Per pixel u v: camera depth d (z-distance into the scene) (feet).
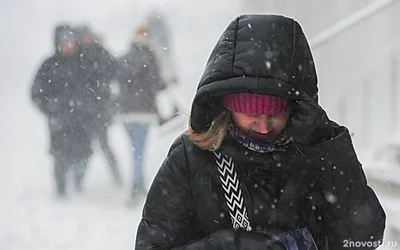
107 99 79.82
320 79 80.53
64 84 79.71
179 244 22.89
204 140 21.81
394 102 70.90
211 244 21.79
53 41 80.38
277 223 22.16
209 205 22.34
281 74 20.56
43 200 79.30
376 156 58.23
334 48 78.84
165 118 79.51
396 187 51.16
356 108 75.15
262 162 21.62
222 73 20.89
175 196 22.61
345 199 21.62
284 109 21.11
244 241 21.54
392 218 47.73
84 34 79.61
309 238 22.17
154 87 78.54
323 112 20.85
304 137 20.85
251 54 20.66
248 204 22.06
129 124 77.82
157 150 91.30
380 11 64.54
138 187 77.41
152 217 22.98
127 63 78.07
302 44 21.18
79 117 80.43
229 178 22.06
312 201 22.26
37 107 80.74
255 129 21.35
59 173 80.43
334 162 21.21
